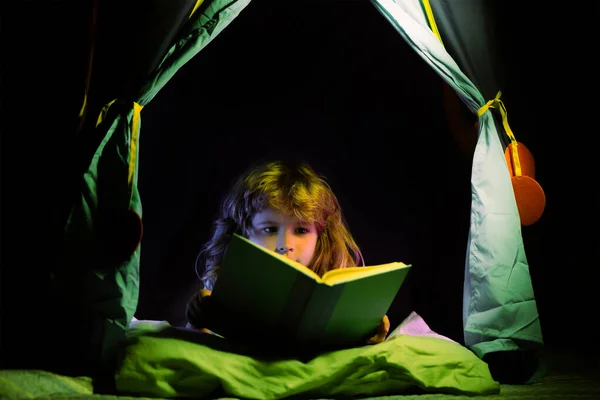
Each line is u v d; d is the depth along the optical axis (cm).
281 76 306
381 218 308
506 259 210
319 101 308
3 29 224
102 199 191
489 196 214
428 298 305
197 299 198
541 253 320
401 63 308
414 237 307
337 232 242
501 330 208
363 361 183
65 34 212
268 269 170
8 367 208
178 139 299
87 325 193
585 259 321
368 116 310
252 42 304
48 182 220
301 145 307
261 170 233
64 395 171
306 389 177
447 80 218
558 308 320
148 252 291
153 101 297
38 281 241
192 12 204
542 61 278
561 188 318
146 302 288
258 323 183
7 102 233
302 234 225
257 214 224
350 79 309
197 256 279
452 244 304
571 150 311
